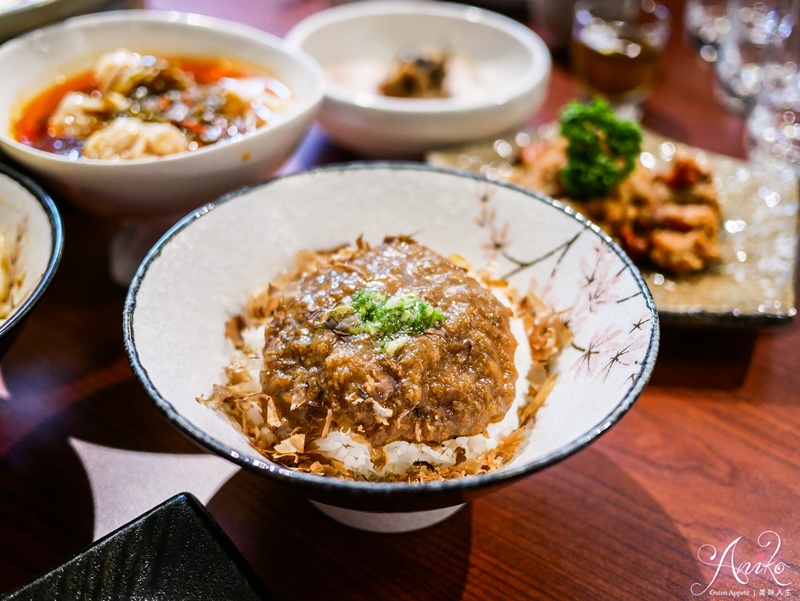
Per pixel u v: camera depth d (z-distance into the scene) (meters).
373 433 0.20
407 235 0.28
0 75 0.32
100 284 0.32
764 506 0.25
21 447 0.25
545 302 0.25
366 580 0.22
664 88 0.50
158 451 0.25
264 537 0.23
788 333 0.32
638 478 0.25
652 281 0.32
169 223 0.32
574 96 0.49
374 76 0.48
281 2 0.58
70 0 0.35
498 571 0.22
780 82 0.45
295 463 0.21
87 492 0.24
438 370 0.21
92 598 0.18
